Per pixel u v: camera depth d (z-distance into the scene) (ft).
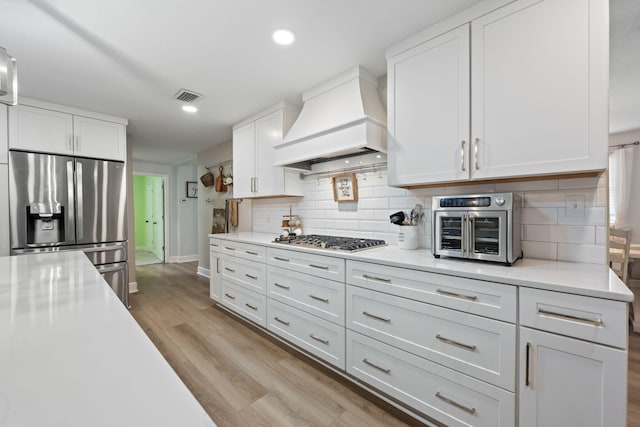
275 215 11.37
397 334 5.22
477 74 5.01
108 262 10.23
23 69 7.14
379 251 6.35
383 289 5.40
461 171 5.19
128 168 13.37
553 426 3.66
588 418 3.43
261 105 9.66
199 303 11.51
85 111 9.93
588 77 4.07
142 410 1.18
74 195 9.62
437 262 5.04
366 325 5.71
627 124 12.30
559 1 4.26
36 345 1.77
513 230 4.64
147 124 11.64
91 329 2.04
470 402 4.35
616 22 5.73
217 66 7.14
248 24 5.58
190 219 21.56
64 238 9.41
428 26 5.64
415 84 5.84
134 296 12.48
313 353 6.84
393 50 6.22
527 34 4.52
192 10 5.18
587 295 3.40
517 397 3.92
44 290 3.04
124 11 5.16
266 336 8.52
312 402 5.59
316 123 7.84
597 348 3.35
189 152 17.07
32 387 1.33
